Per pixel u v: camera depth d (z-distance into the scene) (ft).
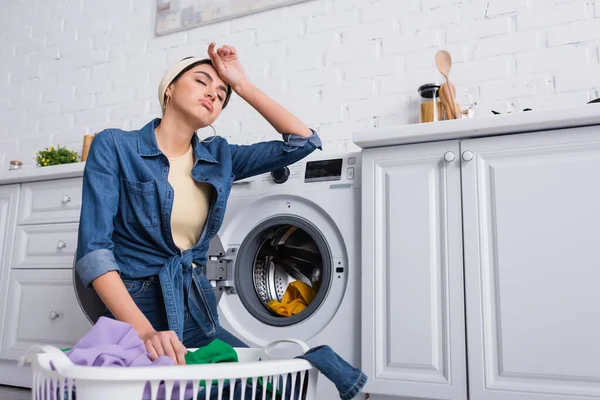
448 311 5.16
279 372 2.83
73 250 7.22
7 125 10.77
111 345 2.83
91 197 4.04
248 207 6.56
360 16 8.21
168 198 4.24
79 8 10.62
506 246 5.03
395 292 5.42
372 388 5.34
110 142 4.24
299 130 4.98
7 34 11.22
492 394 4.85
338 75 8.19
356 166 6.10
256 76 8.73
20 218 7.77
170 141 4.51
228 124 8.79
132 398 2.38
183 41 9.50
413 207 5.52
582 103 6.74
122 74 9.91
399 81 7.78
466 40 7.48
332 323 5.74
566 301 4.74
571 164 4.91
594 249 4.72
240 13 9.00
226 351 3.32
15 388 7.36
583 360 4.60
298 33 8.58
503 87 7.16
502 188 5.14
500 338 4.91
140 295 4.22
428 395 5.10
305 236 6.55
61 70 10.50
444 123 5.36
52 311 7.16
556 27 7.03
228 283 6.41
